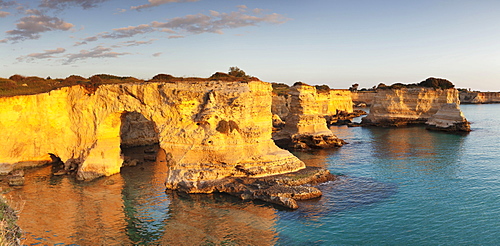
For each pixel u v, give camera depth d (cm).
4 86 3862
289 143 5666
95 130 3672
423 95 8612
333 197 2856
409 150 5047
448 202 2712
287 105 9762
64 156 3803
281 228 2281
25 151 3747
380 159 4425
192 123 3338
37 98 3722
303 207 2638
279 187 2925
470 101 19600
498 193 2886
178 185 3123
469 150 4891
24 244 2050
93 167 3541
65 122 3816
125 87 3509
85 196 2953
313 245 2041
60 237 2158
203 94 3356
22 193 3016
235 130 3316
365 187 3131
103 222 2400
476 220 2352
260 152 3381
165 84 3412
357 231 2217
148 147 5356
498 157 4325
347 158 4556
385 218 2417
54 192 3053
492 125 8188
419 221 2358
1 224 1177
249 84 3472
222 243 2080
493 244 2008
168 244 2077
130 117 5338
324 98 10669
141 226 2334
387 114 8738
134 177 3559
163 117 3403
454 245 2009
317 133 5725
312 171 3425
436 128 7331
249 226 2317
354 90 19300
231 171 3228
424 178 3419
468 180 3303
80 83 3800
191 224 2361
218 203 2755
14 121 3659
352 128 8294
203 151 3256
